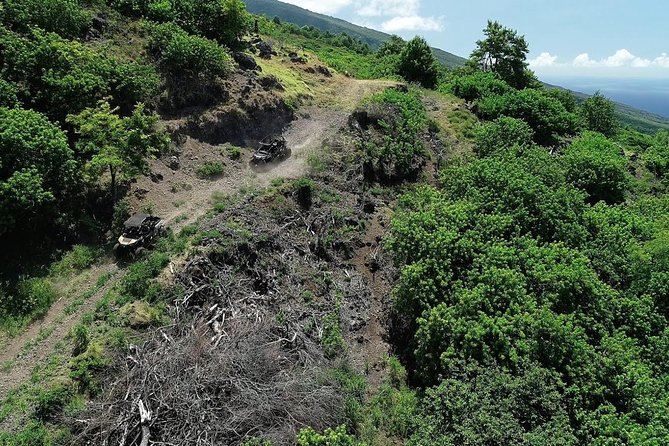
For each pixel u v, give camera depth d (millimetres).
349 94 37844
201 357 15594
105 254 20547
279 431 14469
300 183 25453
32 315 17641
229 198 24062
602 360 17156
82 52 25391
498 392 15742
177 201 23578
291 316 19312
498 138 34094
